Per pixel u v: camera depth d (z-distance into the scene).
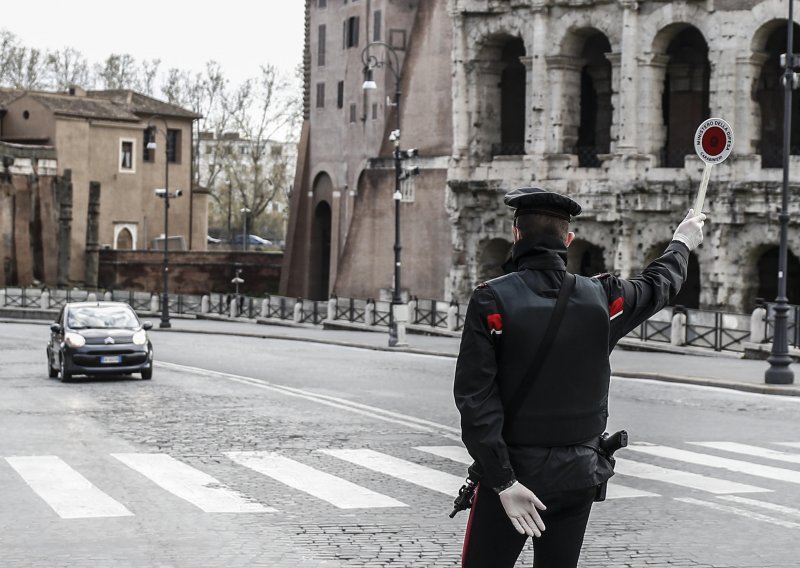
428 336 63.19
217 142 145.62
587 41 72.38
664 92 70.19
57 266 105.75
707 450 22.03
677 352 47.97
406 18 85.81
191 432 24.73
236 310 84.25
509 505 7.16
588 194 66.12
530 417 7.34
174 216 117.12
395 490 17.94
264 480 18.81
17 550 13.91
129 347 37.41
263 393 33.00
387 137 84.75
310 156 96.75
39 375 40.59
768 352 43.59
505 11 69.69
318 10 95.25
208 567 13.12
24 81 149.12
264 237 175.12
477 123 72.06
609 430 24.83
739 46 60.25
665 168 63.31
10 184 103.19
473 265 72.69
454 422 26.52
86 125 108.38
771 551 14.01
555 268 7.54
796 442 23.19
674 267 7.88
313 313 75.56
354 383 36.34
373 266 84.69
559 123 67.75
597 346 7.48
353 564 13.28
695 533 14.96
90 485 18.31
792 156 58.91
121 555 13.67
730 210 60.62
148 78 156.12
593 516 15.98
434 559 13.54
